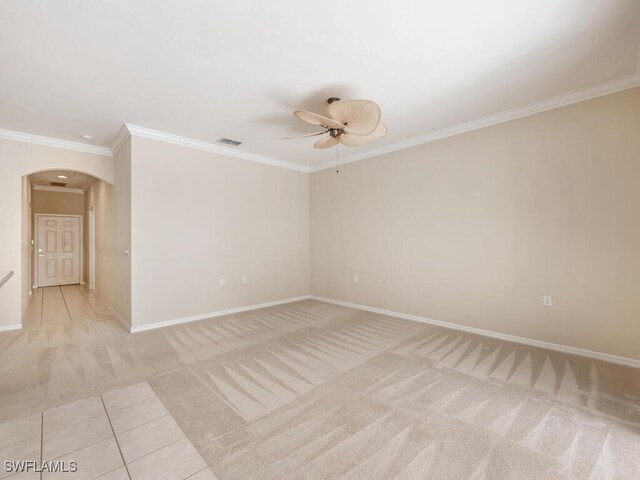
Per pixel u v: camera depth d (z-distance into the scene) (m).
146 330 4.01
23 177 4.39
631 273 2.85
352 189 5.33
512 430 1.95
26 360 3.02
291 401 2.29
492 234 3.69
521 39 2.25
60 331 3.96
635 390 2.43
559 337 3.24
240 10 1.93
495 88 2.99
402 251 4.61
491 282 3.71
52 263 7.68
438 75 2.74
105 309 5.14
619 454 1.74
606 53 2.43
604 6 1.92
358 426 2.00
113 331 3.97
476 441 1.85
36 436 1.89
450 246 4.07
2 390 2.44
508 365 2.90
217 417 2.09
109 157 4.78
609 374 2.70
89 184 7.04
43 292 6.70
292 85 2.89
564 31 2.16
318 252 5.98
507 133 3.56
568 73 2.72
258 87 2.92
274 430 1.95
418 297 4.43
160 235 4.18
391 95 3.11
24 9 1.89
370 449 1.78
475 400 2.30
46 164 4.23
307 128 3.98
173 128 3.97
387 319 4.54
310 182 6.14
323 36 2.20
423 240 4.36
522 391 2.43
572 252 3.15
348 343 3.52
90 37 2.17
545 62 2.55
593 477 1.58
